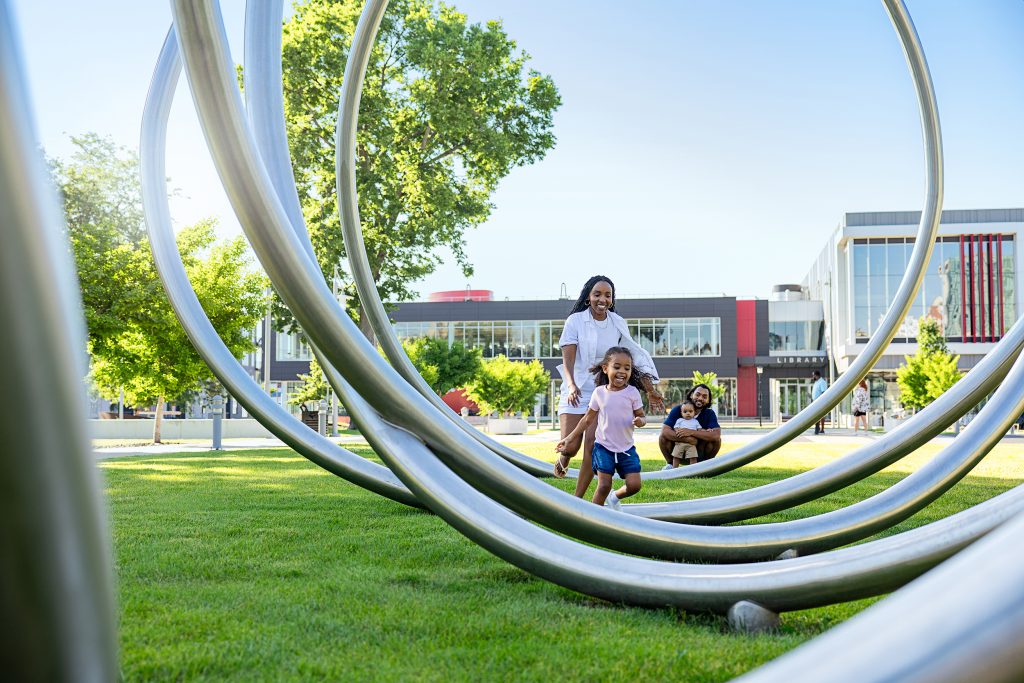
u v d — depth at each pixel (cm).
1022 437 2183
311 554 377
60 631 54
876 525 303
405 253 2197
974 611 39
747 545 294
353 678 198
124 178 1931
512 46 2234
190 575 329
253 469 952
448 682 195
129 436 2592
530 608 271
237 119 219
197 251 2164
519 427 2862
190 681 196
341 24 2081
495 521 274
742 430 3019
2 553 50
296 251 243
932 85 650
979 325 4475
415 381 609
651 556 294
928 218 666
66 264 51
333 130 2139
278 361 5734
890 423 2934
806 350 5672
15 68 44
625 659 211
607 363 510
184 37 208
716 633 235
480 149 2153
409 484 290
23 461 48
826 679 40
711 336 5497
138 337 2070
